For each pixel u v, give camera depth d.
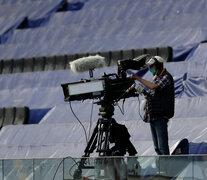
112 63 63.34
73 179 31.19
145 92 32.12
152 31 74.19
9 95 62.06
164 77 32.16
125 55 63.09
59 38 79.00
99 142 32.59
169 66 56.88
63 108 52.47
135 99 50.38
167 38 69.25
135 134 43.75
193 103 47.38
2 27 83.81
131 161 30.09
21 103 60.41
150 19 77.56
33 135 48.41
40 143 47.28
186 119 43.94
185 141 38.84
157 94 32.25
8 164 32.66
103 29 77.06
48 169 31.84
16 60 69.69
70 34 78.56
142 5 80.94
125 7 82.06
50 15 85.44
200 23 72.94
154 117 32.28
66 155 42.91
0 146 47.62
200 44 62.44
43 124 49.22
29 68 68.69
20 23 84.31
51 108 56.19
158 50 61.84
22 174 32.34
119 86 32.16
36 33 80.75
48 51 74.56
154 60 32.34
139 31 74.81
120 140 33.19
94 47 72.12
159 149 32.19
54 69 67.44
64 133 47.28
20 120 56.25
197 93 51.91
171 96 32.44
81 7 87.31
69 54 67.25
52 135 47.59
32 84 64.56
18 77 65.75
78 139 46.22
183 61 59.25
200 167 28.70
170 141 39.78
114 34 75.75
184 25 73.38
